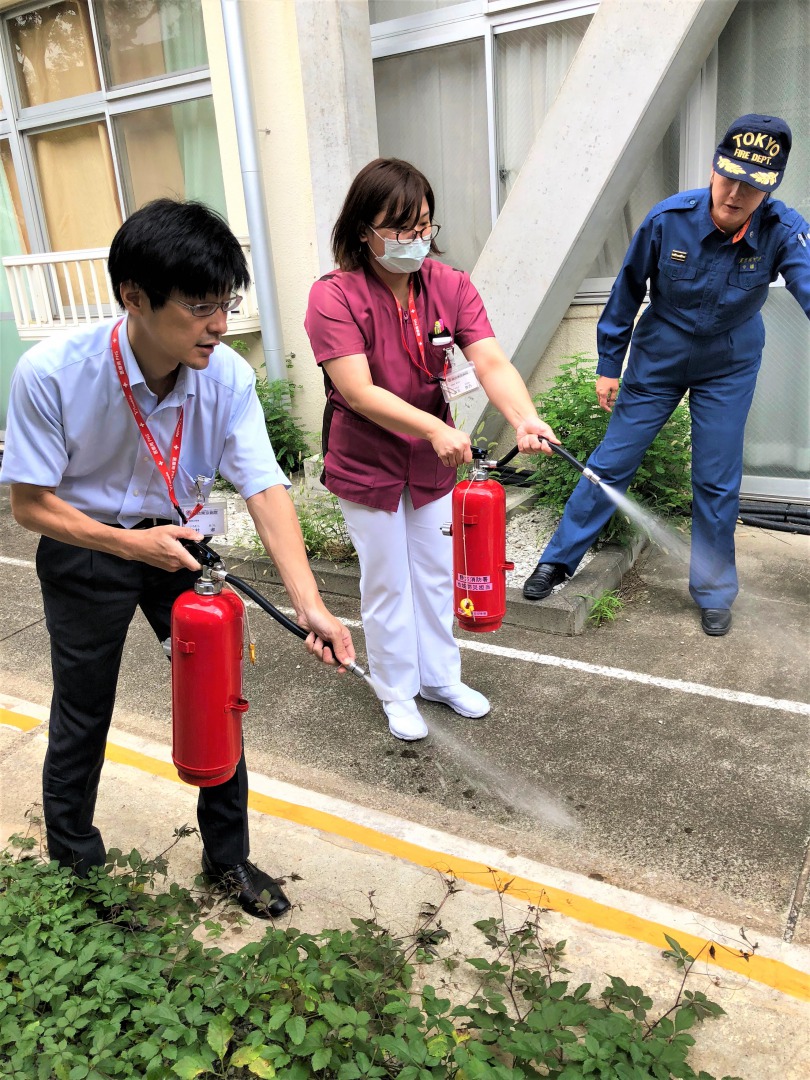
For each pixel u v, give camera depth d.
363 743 3.24
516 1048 1.76
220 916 2.38
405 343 2.63
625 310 3.72
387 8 5.68
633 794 2.84
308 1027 1.91
